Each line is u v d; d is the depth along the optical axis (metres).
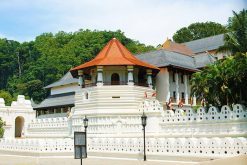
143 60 66.88
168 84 60.94
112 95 51.19
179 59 67.75
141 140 35.69
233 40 49.47
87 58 134.38
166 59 63.59
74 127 52.97
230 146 29.75
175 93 62.91
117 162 33.62
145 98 53.16
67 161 35.69
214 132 39.94
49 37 161.12
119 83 53.19
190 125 42.53
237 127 38.06
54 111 79.00
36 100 119.88
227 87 38.97
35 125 66.81
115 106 50.72
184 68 63.00
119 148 37.50
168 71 61.44
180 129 43.56
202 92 41.31
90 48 136.62
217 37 86.75
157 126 46.16
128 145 36.72
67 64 132.25
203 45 87.38
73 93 76.62
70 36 157.12
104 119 49.91
